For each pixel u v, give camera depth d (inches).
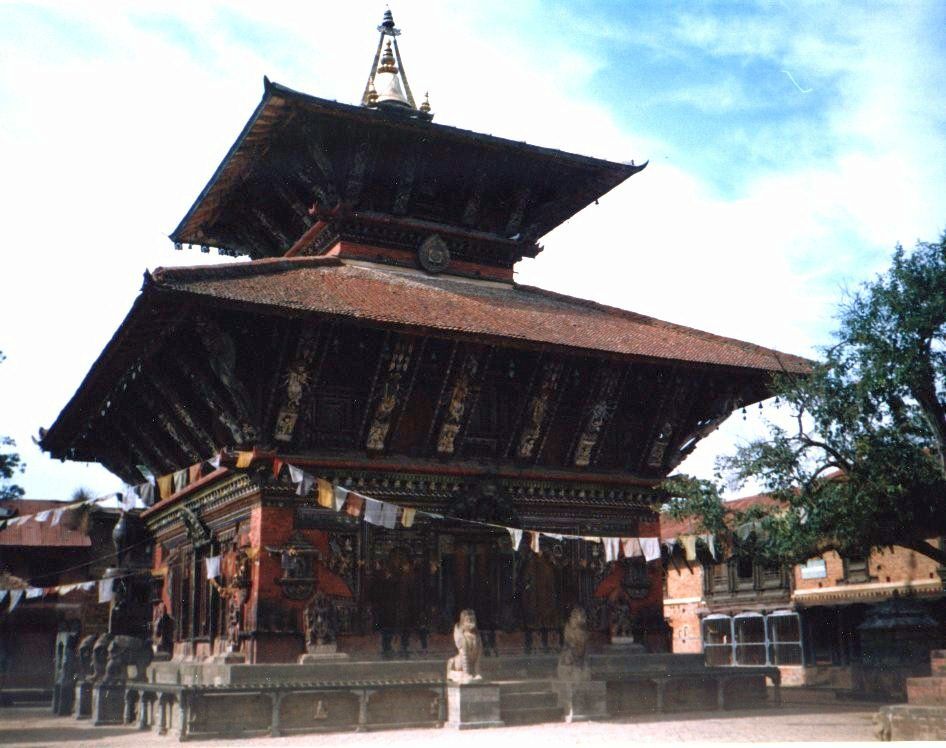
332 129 1211.2
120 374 1145.4
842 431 1085.8
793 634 2079.2
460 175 1310.3
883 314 1056.8
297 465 1021.8
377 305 1046.4
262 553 994.1
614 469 1251.2
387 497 1077.1
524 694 1004.6
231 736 889.5
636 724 974.4
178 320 963.3
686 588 2410.2
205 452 1158.3
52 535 1945.1
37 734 991.0
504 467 1159.6
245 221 1462.8
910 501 1110.4
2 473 1560.0
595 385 1194.0
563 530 1187.3
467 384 1107.3
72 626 1483.8
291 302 957.2
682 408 1269.7
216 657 1028.5
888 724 798.5
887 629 1344.7
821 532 1108.5
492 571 1118.4
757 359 1250.6
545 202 1413.6
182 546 1259.8
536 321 1180.5
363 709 938.1
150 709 1043.3
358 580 1037.8
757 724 968.3
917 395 1055.0
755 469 1063.0
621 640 1181.7
